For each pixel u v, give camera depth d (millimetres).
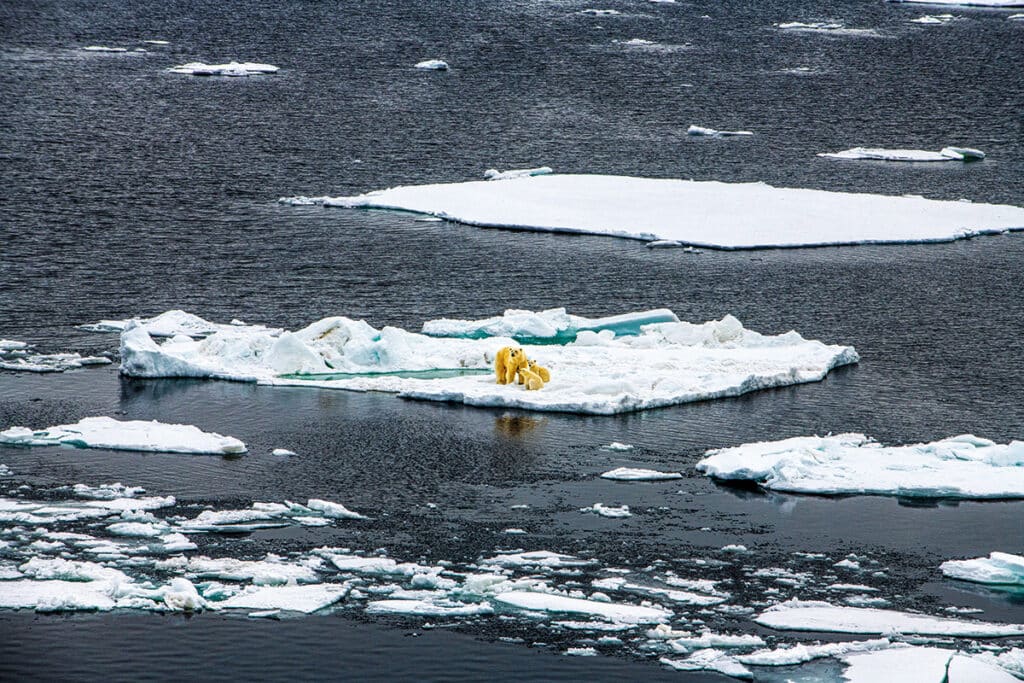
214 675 86375
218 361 153750
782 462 122750
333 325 159000
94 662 87438
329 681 86000
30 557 101750
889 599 99125
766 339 166750
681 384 146625
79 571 98688
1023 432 138000
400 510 113812
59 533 106500
